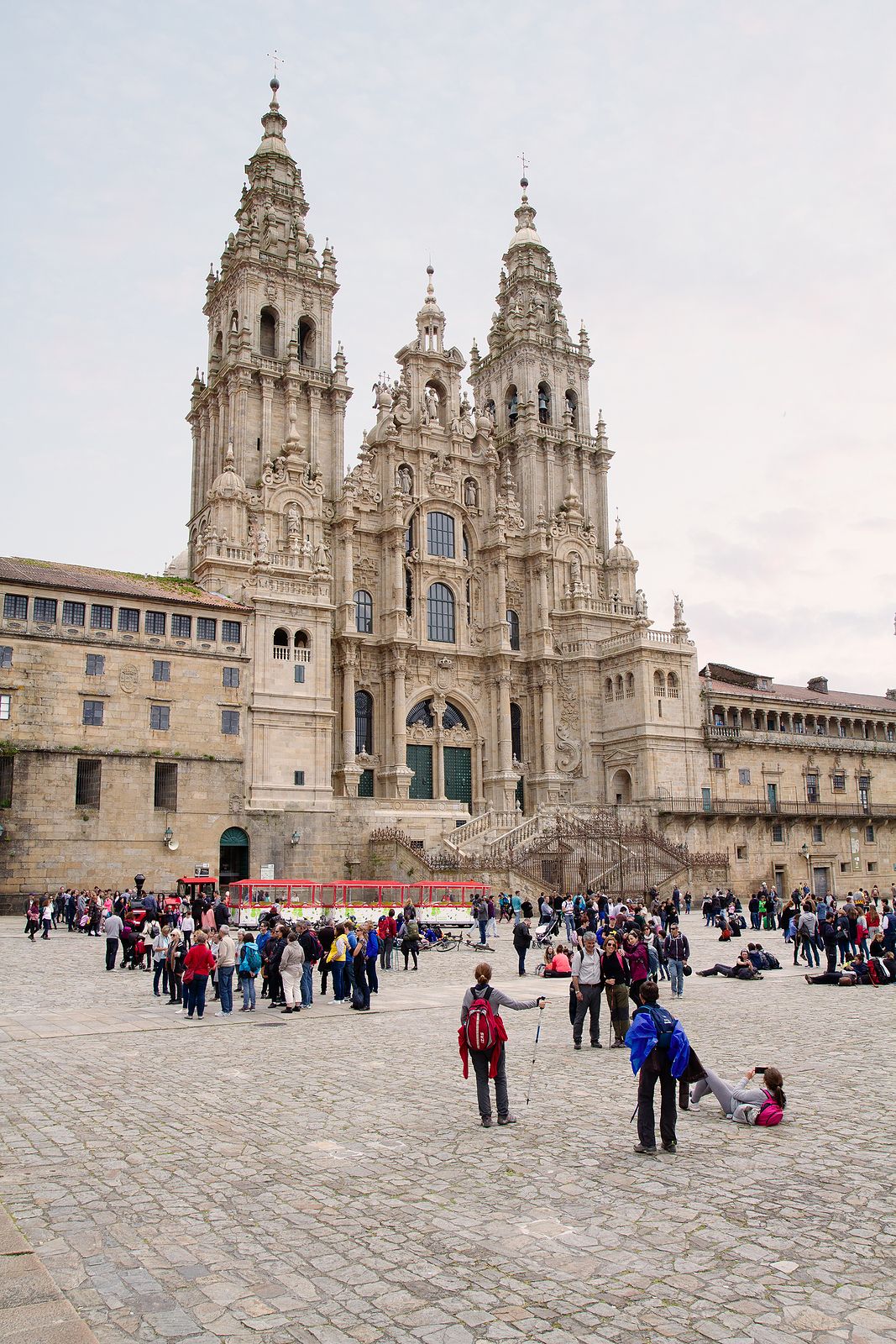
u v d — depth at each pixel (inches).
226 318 3417.8
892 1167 525.7
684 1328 349.4
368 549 3380.9
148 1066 802.8
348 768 3068.4
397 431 3501.5
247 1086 730.2
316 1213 464.4
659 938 1254.9
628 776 3437.5
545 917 2070.6
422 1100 685.9
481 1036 618.8
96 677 2400.3
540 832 2792.8
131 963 1456.7
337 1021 1042.7
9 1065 800.9
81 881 2313.0
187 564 3425.2
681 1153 557.0
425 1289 383.6
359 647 3265.3
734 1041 900.0
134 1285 386.6
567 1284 385.7
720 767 3449.8
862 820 3654.0
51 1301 348.8
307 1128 613.6
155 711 2477.9
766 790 3543.3
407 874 2618.1
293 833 2628.0
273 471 3184.1
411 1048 880.9
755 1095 633.6
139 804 2417.6
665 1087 562.9
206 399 3432.6
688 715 3410.4
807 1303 366.6
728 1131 605.0
